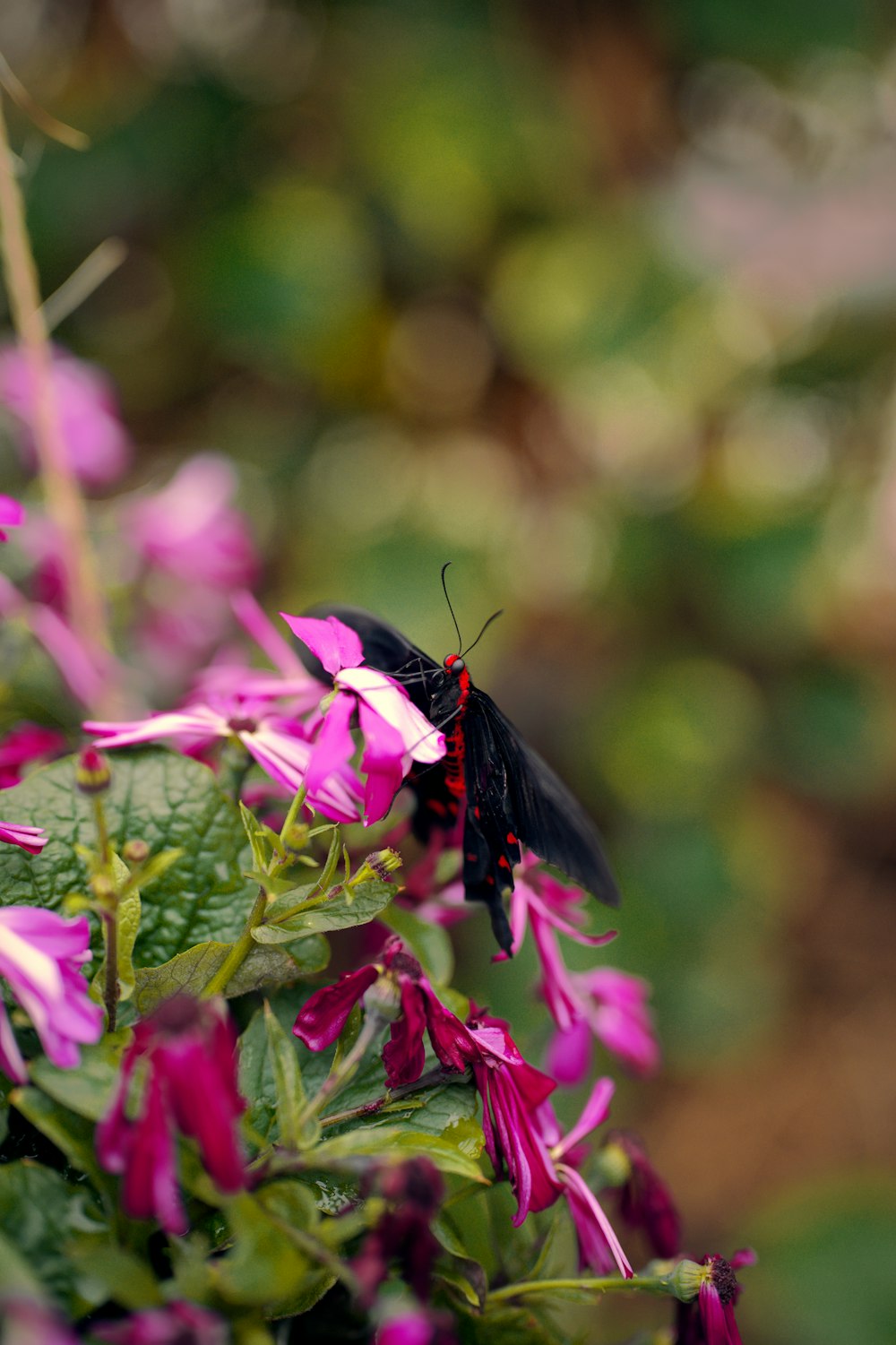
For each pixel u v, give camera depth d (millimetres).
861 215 1737
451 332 1638
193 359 1602
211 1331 614
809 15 1526
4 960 629
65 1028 628
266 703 711
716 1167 1653
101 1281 625
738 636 1790
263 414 1633
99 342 1563
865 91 1688
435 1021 657
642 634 1757
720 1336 677
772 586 1673
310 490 1611
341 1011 659
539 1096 667
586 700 1703
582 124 1542
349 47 1475
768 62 1574
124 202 1460
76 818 689
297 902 661
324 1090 646
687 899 1653
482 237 1542
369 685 657
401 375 1636
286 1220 632
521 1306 692
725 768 1750
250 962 665
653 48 1555
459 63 1461
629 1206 725
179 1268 630
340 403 1639
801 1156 1676
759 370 1705
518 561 1683
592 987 762
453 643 1527
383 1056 656
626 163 1611
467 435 1688
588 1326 705
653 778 1666
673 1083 1744
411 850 801
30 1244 631
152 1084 620
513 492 1698
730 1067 1764
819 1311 1375
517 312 1537
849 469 1813
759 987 1728
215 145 1479
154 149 1444
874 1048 1813
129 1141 621
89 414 875
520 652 1713
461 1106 663
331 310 1460
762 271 1662
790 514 1723
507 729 707
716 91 1658
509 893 721
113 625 890
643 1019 767
